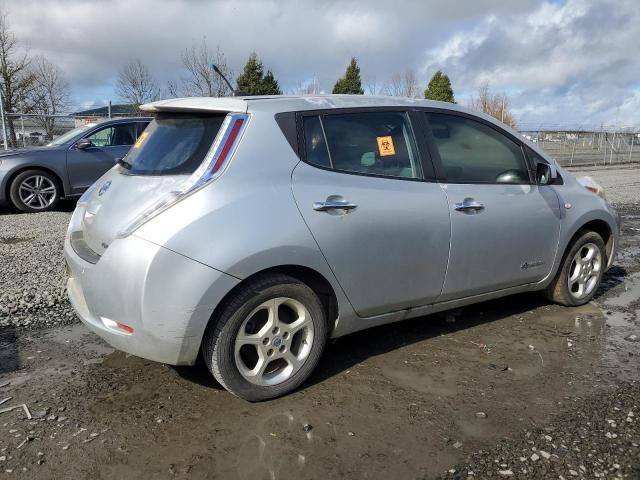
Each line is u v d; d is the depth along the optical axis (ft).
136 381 11.51
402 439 9.44
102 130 34.58
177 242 9.46
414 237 11.85
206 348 10.18
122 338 9.98
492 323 14.94
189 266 9.48
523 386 11.35
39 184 32.81
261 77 103.91
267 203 10.16
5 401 10.67
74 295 11.46
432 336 13.99
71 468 8.66
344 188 11.10
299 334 11.03
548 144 88.48
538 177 14.58
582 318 15.42
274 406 10.53
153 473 8.55
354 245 11.03
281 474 8.52
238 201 9.94
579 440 9.37
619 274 20.35
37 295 16.43
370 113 12.10
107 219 10.55
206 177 9.95
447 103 13.55
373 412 10.32
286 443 9.32
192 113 11.23
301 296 10.64
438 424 9.91
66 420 10.01
